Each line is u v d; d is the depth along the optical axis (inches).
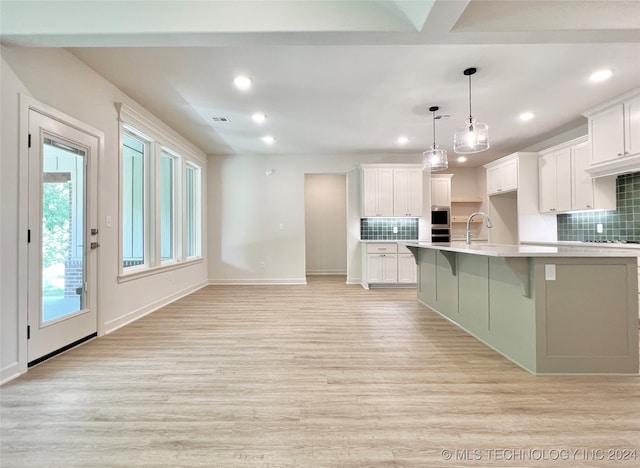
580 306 91.0
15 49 91.0
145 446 61.6
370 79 130.6
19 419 70.2
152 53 111.2
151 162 170.7
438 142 222.5
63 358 104.0
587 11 85.7
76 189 115.6
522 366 97.1
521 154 202.4
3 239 87.4
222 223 256.2
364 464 56.7
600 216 175.0
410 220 259.6
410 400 78.0
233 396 80.2
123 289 143.2
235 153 253.9
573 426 67.1
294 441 63.0
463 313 136.1
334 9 85.9
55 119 104.3
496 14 85.4
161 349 112.4
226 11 85.6
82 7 85.2
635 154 136.1
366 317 155.3
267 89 139.3
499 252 91.9
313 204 325.7
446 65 120.2
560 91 141.9
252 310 169.6
